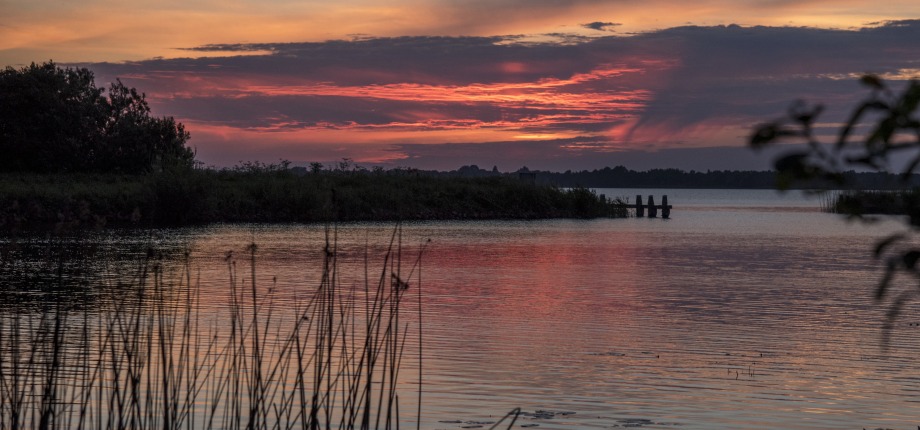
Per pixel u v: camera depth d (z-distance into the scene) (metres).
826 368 12.39
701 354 13.32
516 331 15.07
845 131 1.43
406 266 26.38
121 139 60.38
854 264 28.62
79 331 13.23
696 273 25.42
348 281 21.77
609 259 29.64
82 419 7.06
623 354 13.19
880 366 12.53
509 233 42.44
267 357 11.98
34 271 22.58
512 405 10.09
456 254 30.81
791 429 9.31
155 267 7.70
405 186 57.91
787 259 30.45
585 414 9.79
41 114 59.16
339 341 13.44
